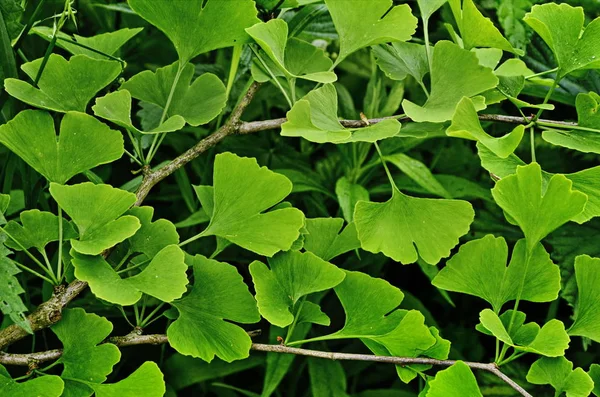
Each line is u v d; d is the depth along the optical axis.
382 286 0.99
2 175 1.05
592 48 0.99
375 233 0.98
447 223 0.98
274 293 0.98
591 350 1.21
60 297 0.96
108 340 0.97
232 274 0.98
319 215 1.21
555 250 1.16
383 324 0.98
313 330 1.21
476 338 1.23
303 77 1.00
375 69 1.20
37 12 1.02
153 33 1.27
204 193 1.01
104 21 1.26
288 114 0.97
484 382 1.19
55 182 0.97
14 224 0.96
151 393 0.94
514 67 1.06
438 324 1.24
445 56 1.00
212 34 1.00
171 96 1.01
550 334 0.97
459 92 1.00
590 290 0.98
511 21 1.19
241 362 1.14
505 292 0.99
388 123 0.98
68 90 0.99
